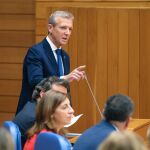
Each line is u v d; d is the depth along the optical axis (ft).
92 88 37.24
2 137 11.75
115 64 37.09
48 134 18.51
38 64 27.50
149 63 36.94
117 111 18.34
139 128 26.27
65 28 27.73
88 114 37.22
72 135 25.84
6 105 39.99
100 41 37.04
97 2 37.81
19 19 39.86
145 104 37.11
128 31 36.91
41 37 38.55
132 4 37.42
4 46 40.04
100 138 17.93
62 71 28.30
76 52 37.19
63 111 20.49
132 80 37.14
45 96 20.71
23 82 28.22
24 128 22.50
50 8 37.42
